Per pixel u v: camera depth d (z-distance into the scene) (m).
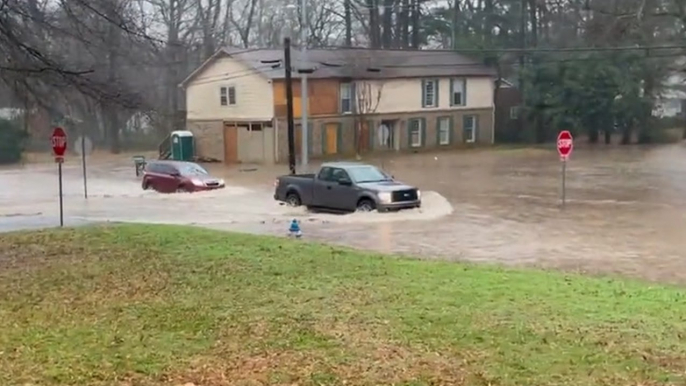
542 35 61.72
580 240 19.25
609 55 56.56
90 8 13.23
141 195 32.94
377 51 55.41
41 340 7.42
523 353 6.76
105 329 7.82
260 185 36.09
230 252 12.35
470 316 8.05
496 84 60.59
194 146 52.50
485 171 40.56
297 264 11.29
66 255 12.47
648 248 17.98
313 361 6.66
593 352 6.77
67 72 13.36
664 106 67.25
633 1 47.47
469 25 66.81
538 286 9.87
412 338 7.27
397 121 54.91
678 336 7.27
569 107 58.16
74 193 34.62
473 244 18.64
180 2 60.56
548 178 36.47
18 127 52.91
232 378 6.27
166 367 6.56
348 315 8.17
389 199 24.59
